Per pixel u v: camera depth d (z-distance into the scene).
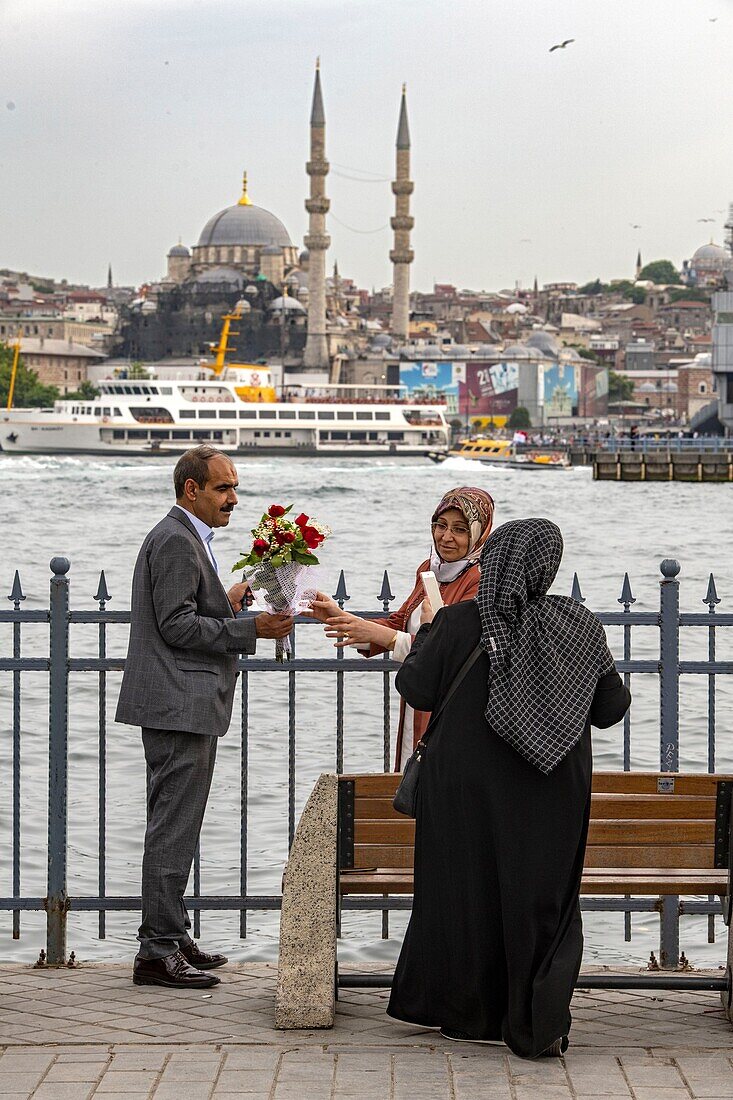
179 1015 6.66
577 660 6.06
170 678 7.07
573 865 6.16
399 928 10.73
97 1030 6.41
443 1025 6.26
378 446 173.50
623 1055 6.10
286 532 6.93
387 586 7.59
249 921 10.99
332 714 19.78
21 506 83.31
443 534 6.86
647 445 121.75
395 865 6.55
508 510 83.00
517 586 6.06
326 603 6.95
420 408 176.00
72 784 15.57
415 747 6.40
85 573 44.75
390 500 92.38
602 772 6.52
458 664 6.16
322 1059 6.00
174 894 7.21
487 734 6.09
